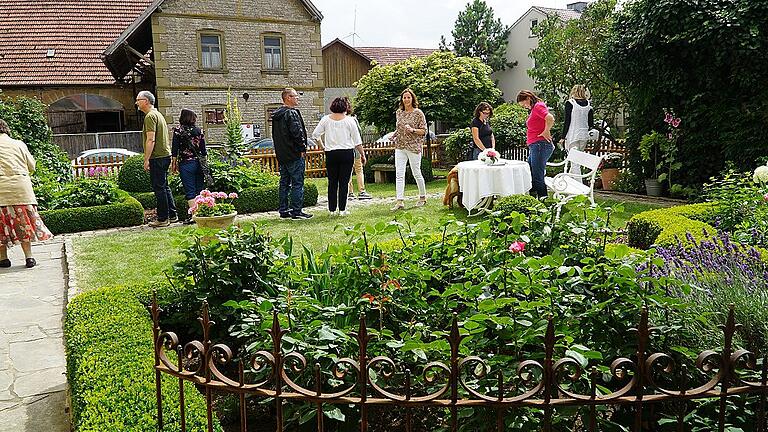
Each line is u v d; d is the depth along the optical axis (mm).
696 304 2756
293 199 8914
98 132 23391
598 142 13219
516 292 2752
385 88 16906
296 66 23078
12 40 23531
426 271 2996
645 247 5902
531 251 3246
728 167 9211
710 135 9789
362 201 10719
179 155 8680
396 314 2961
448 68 17141
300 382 2594
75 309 3639
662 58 9828
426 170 14453
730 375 2053
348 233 3311
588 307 2680
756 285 2877
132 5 25750
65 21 24500
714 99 9672
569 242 3283
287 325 2662
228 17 21609
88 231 8812
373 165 14805
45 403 3416
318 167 16719
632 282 2609
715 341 2506
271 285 3432
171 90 20969
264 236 3727
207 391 2232
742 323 2641
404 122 9445
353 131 8898
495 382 2346
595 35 13555
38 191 9055
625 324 2623
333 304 2984
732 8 9047
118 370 2736
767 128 9078
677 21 9336
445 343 2305
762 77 9039
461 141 16250
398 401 2066
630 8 10531
